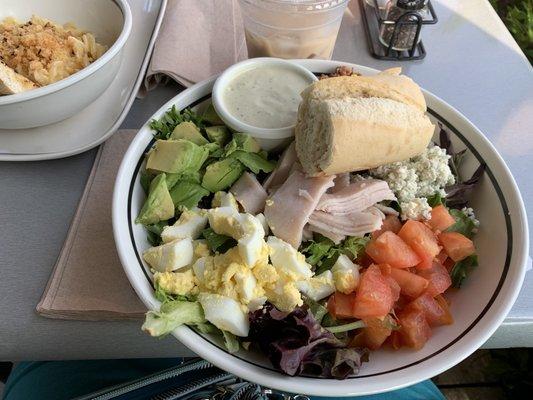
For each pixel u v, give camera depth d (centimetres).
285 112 33
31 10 39
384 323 26
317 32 37
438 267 29
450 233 30
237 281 26
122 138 35
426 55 43
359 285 28
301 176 30
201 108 34
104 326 27
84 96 33
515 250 28
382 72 34
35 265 29
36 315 27
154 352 29
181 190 30
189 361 34
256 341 25
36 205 32
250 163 31
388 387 24
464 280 29
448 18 46
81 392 35
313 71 36
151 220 29
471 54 43
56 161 34
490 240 30
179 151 30
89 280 28
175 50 38
